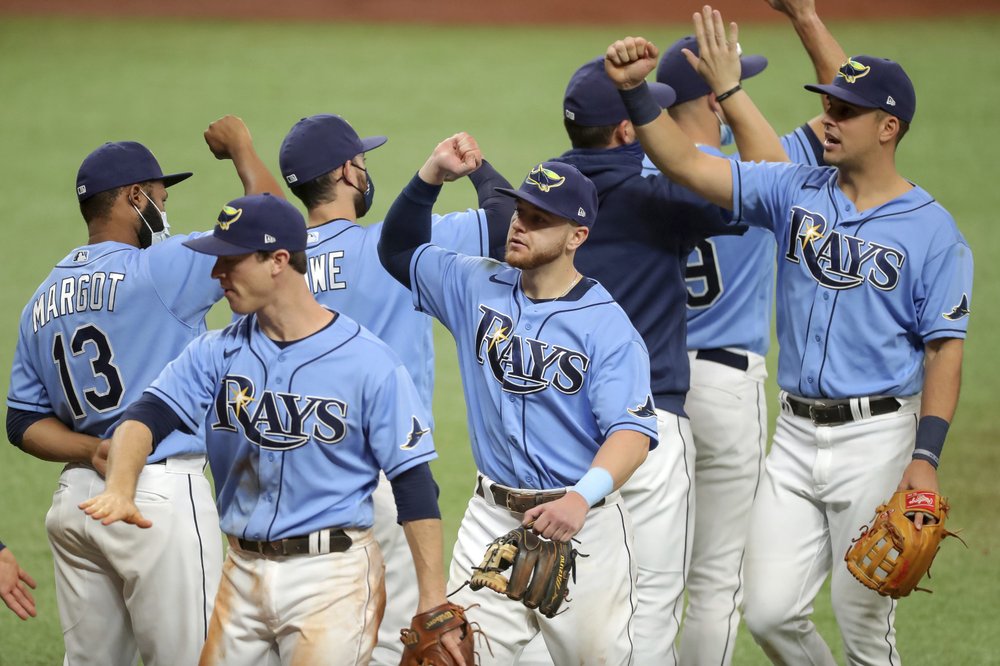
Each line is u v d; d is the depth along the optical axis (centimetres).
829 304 1897
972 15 10775
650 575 1959
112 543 1764
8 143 6912
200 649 1794
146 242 1895
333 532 1600
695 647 2153
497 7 11600
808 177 1930
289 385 1577
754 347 2222
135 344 1809
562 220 1644
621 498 1747
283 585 1597
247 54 9381
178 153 6644
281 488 1597
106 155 1861
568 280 1697
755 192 1938
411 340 2027
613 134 1973
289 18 11031
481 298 1727
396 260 1823
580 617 1703
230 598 1633
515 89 8281
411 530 1565
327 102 7900
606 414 1639
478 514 1764
